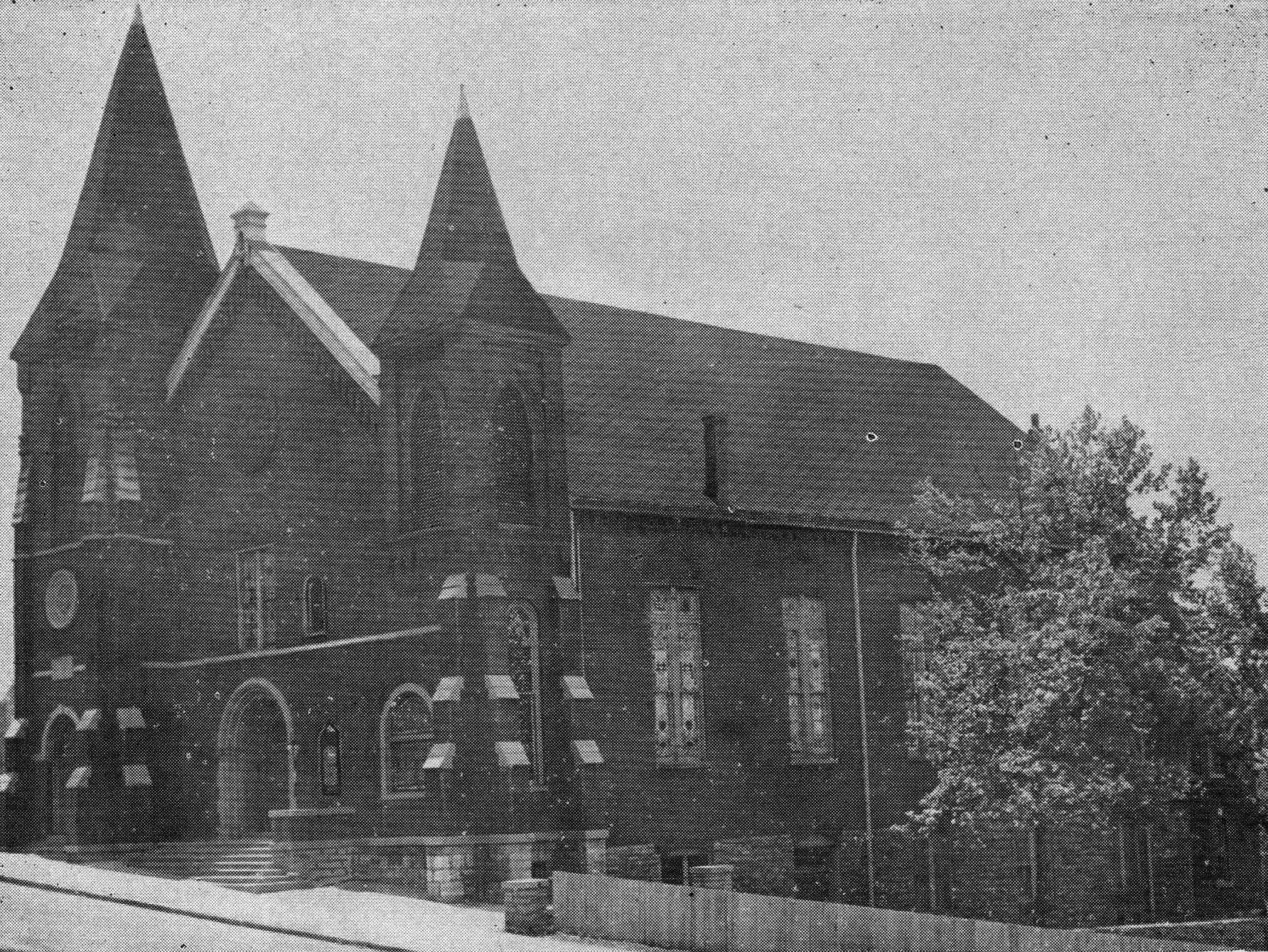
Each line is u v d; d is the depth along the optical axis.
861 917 28.17
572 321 47.75
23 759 44.56
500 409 38.47
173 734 42.72
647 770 39.59
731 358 50.34
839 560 44.97
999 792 39.25
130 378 44.56
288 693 39.81
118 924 30.89
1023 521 41.25
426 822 35.78
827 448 48.12
